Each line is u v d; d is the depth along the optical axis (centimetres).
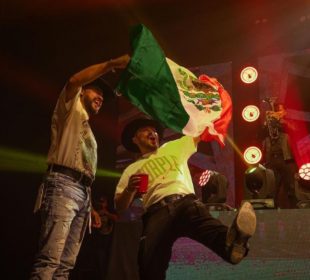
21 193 730
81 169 220
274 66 640
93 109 238
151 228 234
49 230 204
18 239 711
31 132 749
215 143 636
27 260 699
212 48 710
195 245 279
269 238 262
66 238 211
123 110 718
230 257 207
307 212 257
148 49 240
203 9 696
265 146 520
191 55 721
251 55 679
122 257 303
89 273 577
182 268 279
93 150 232
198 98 271
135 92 243
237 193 611
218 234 216
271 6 667
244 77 630
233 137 634
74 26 734
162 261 234
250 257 264
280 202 504
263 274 259
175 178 248
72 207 212
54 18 716
